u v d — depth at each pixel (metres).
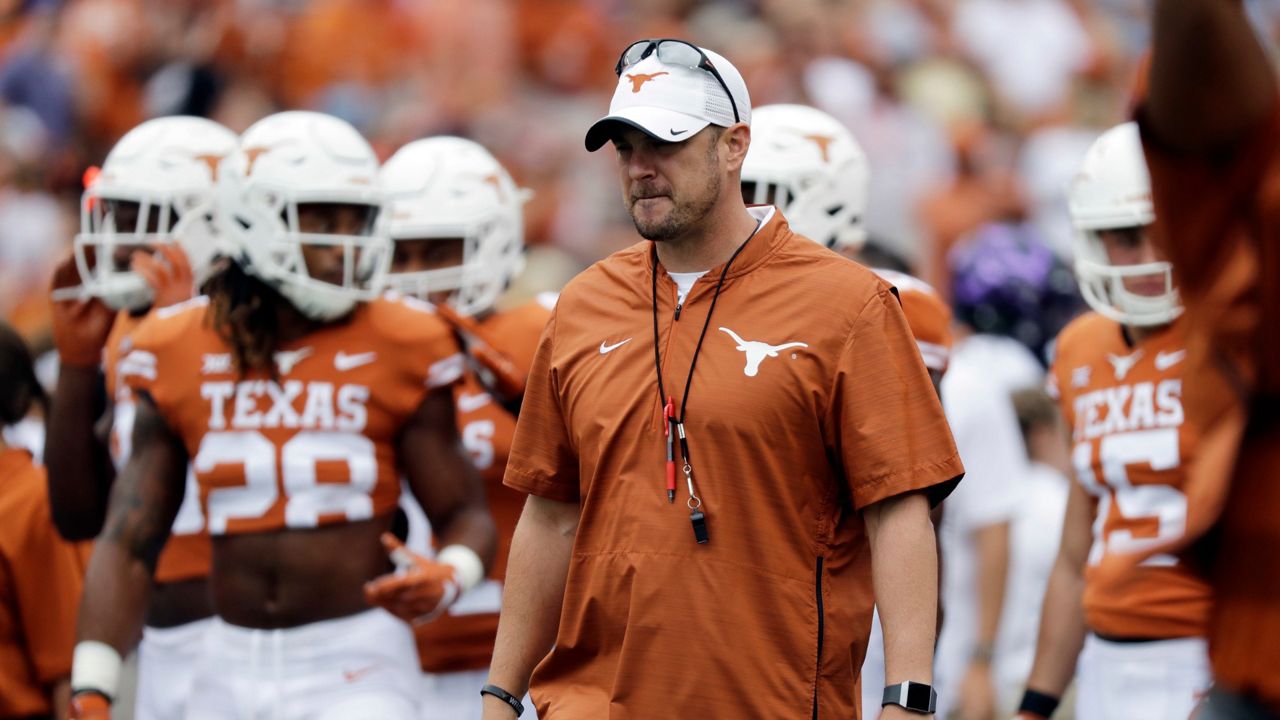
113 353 20.34
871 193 46.84
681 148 12.90
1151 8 7.98
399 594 15.84
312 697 16.86
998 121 50.22
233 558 17.11
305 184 17.00
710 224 13.16
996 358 26.28
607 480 13.16
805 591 12.74
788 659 12.65
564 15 50.56
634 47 13.28
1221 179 8.32
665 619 12.66
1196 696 16.61
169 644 19.48
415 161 21.14
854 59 49.38
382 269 17.56
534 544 14.05
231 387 17.11
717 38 50.09
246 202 16.98
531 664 14.02
